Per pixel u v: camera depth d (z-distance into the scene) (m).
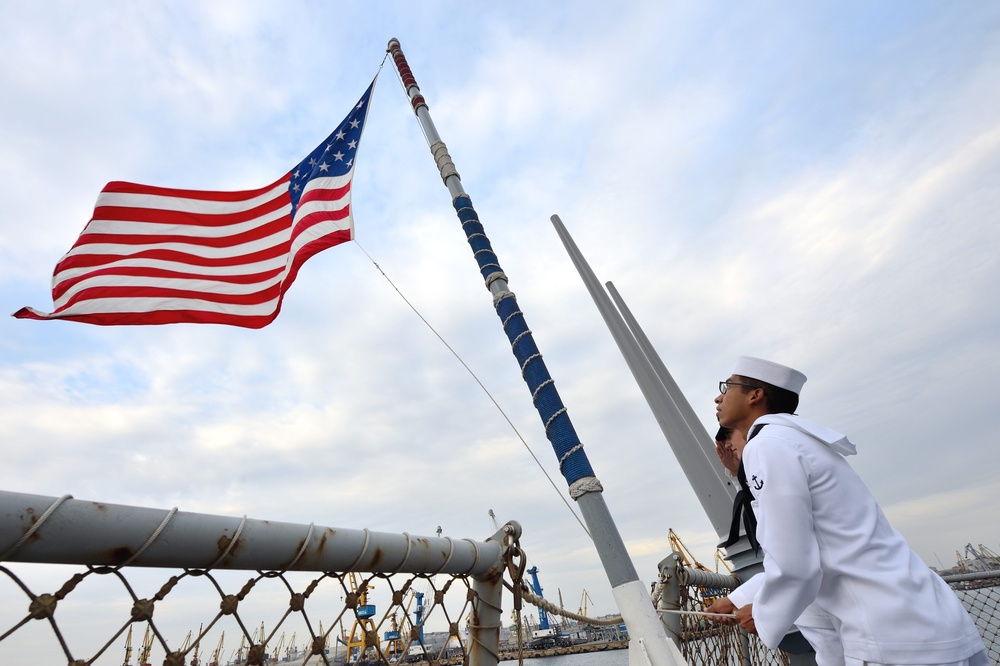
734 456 2.92
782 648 3.83
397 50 7.96
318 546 1.84
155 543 1.47
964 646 1.72
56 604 1.34
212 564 1.61
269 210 6.23
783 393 2.46
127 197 5.77
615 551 3.50
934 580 1.88
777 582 1.88
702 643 4.02
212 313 5.52
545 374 4.40
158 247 5.67
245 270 5.83
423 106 7.05
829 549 1.94
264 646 1.69
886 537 1.94
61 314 5.08
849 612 1.87
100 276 5.34
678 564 3.83
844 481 2.01
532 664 49.25
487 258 5.25
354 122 6.08
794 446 2.06
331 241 5.44
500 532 2.80
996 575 5.14
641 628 3.17
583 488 3.79
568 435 4.05
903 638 1.73
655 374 8.72
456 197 5.83
